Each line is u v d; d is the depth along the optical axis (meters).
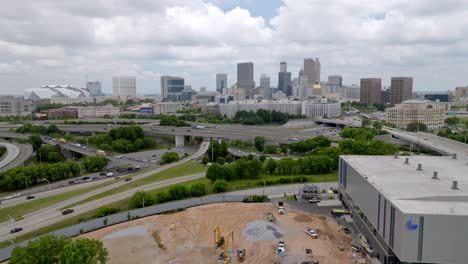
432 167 135.25
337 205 155.38
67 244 87.19
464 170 130.38
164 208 150.62
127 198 166.00
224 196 167.12
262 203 159.38
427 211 89.50
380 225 105.25
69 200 164.00
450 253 88.44
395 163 144.25
